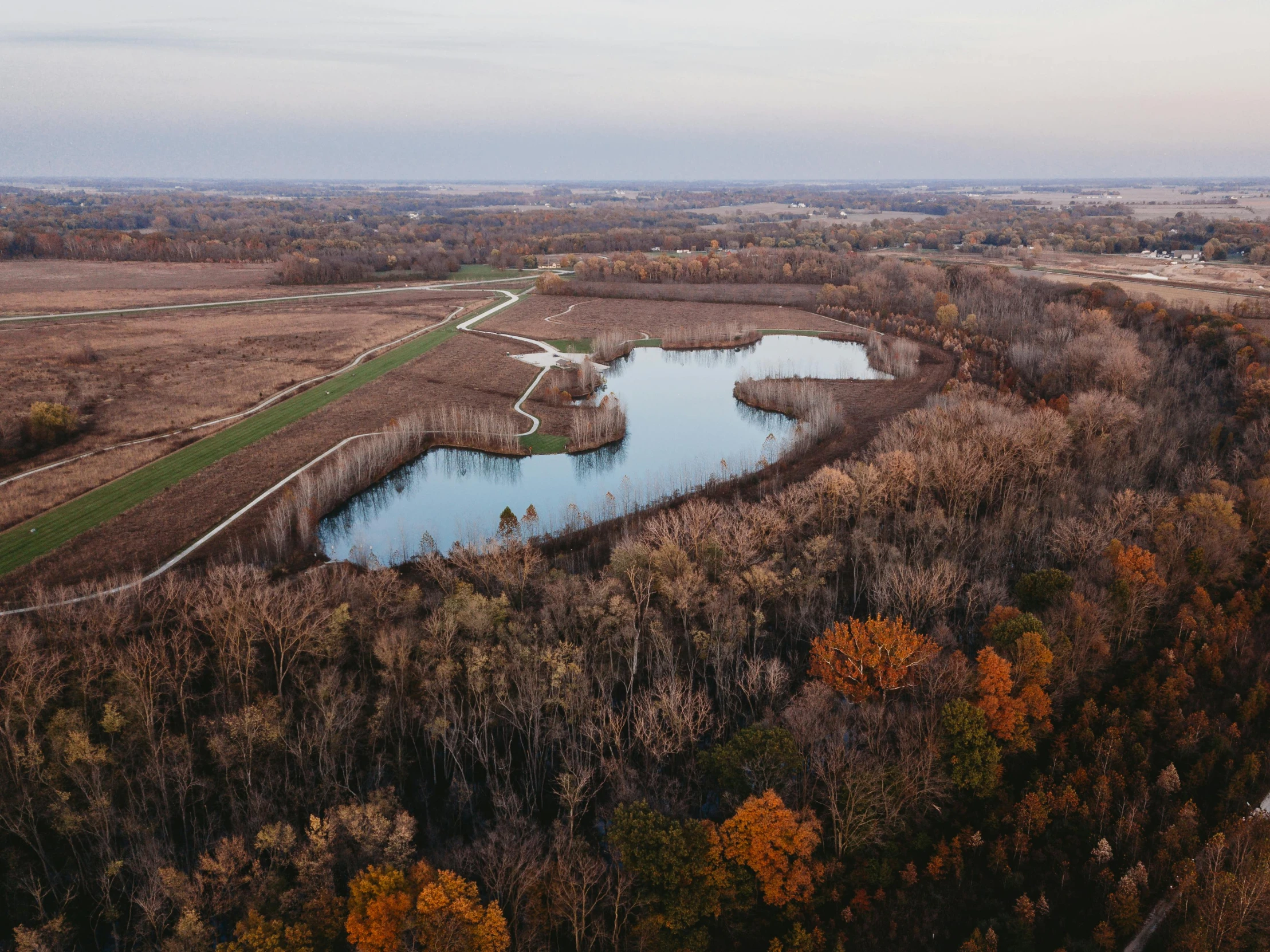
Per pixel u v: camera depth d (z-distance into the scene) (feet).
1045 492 375.04
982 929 183.62
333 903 166.20
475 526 394.11
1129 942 182.09
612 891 181.47
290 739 224.94
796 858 186.09
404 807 215.51
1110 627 262.88
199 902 169.17
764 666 255.50
